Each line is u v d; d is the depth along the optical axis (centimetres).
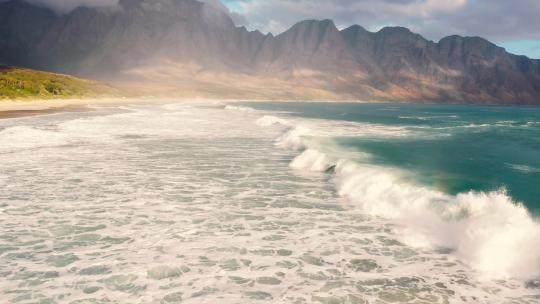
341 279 834
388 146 2761
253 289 787
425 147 2706
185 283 807
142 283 804
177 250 977
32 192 1506
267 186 1661
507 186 1491
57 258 921
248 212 1301
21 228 1120
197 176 1834
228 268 881
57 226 1140
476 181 1591
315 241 1049
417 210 1231
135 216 1241
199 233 1100
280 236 1085
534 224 1027
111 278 824
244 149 2681
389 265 904
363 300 748
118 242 1023
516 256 894
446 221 1128
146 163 2138
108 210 1298
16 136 2973
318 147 2636
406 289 791
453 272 865
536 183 1541
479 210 1142
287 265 902
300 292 777
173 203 1393
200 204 1386
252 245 1018
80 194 1491
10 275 835
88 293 761
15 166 1986
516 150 2562
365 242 1042
